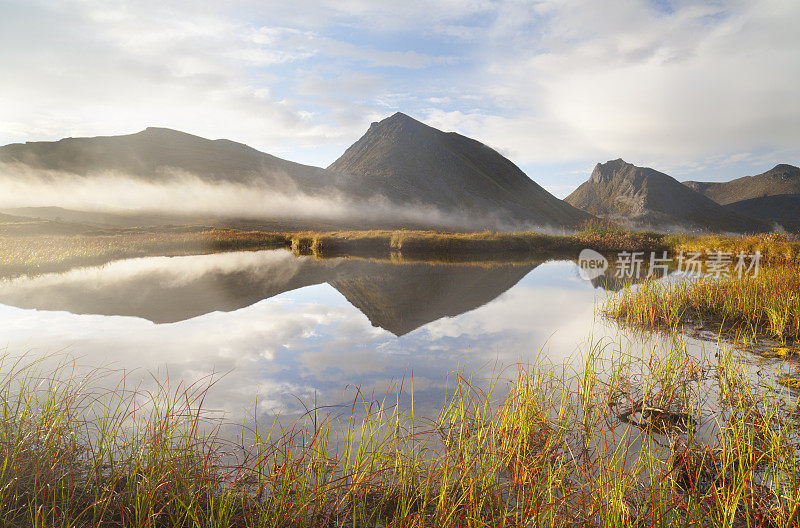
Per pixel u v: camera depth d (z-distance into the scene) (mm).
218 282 15719
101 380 5598
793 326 7586
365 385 5418
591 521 2832
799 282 9836
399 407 4676
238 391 5238
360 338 7812
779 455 3344
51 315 9812
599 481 3025
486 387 5262
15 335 8023
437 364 6234
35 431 3605
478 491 3100
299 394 5121
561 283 15172
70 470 3299
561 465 3246
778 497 2871
